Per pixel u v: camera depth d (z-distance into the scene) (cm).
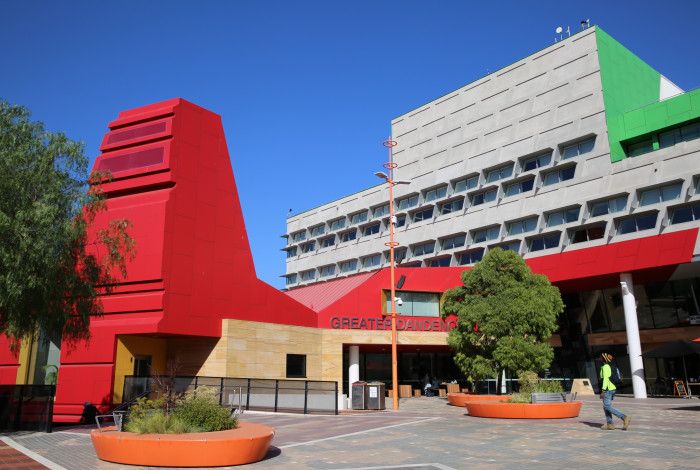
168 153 2953
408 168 7750
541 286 3103
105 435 1244
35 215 1891
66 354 2867
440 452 1318
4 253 1833
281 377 3306
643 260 3691
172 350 3127
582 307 4644
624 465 1091
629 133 5300
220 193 3194
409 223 7569
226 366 2961
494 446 1393
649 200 4791
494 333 2950
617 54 5916
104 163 3114
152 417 1359
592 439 1460
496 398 2756
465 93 7169
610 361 1684
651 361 4247
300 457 1284
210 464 1159
